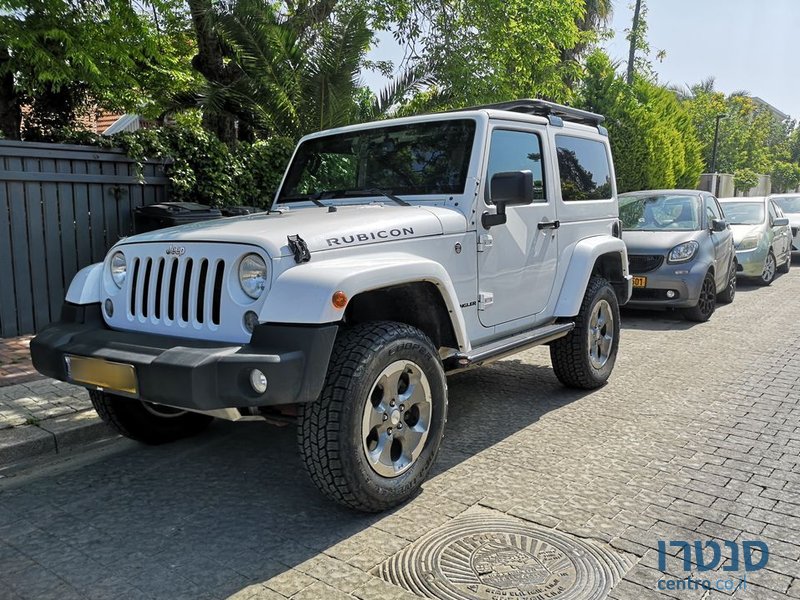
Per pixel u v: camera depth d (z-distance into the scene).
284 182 5.23
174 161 8.16
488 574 2.97
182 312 3.54
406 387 3.68
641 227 9.58
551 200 5.09
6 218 6.96
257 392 3.00
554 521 3.44
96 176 7.57
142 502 3.78
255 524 3.49
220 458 4.42
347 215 3.92
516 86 12.52
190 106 10.81
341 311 3.13
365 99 10.87
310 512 3.62
